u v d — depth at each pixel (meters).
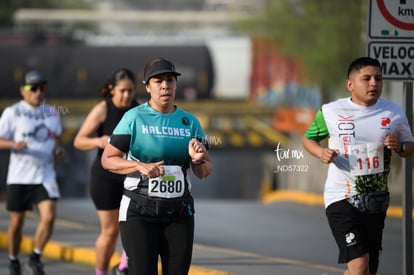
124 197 14.16
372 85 14.70
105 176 19.06
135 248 13.90
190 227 14.12
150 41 97.75
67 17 141.62
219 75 95.38
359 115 14.86
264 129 92.94
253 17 79.69
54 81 92.19
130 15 153.75
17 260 22.94
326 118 14.95
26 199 22.41
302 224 39.91
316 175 69.50
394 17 17.19
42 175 22.34
